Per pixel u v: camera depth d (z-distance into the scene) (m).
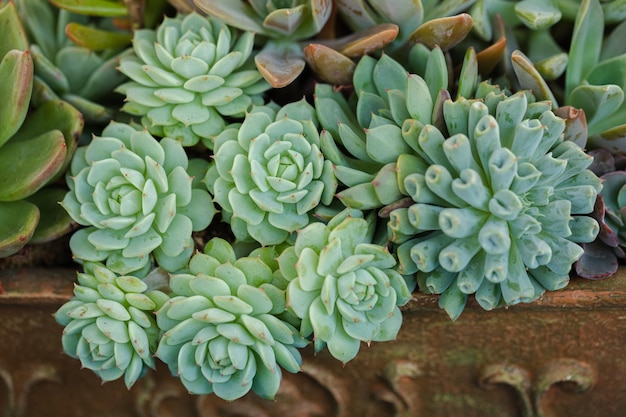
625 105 0.67
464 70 0.63
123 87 0.67
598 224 0.63
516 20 0.70
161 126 0.66
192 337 0.63
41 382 0.72
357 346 0.62
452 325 0.66
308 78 0.70
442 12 0.67
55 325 0.69
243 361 0.62
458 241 0.61
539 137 0.60
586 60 0.68
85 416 0.73
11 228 0.65
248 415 0.72
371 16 0.68
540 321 0.66
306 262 0.61
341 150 0.66
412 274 0.64
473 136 0.61
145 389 0.71
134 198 0.63
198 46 0.65
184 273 0.65
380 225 0.64
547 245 0.60
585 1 0.65
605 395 0.69
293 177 0.63
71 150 0.66
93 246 0.64
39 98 0.69
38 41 0.72
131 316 0.63
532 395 0.69
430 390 0.70
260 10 0.68
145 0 0.71
